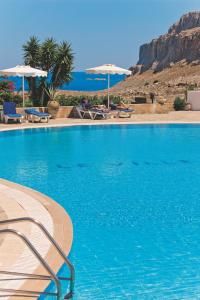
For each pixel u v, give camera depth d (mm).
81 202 9758
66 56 26688
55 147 17453
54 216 7934
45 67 26875
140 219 8617
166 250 7070
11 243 6500
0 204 8617
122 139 19859
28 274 5027
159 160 15055
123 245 7246
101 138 20047
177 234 7805
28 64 26953
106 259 6668
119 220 8539
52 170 13133
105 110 25328
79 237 7586
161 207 9469
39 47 26984
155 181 11922
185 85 83188
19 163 14156
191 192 10773
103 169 13430
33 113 22969
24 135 20344
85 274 6125
